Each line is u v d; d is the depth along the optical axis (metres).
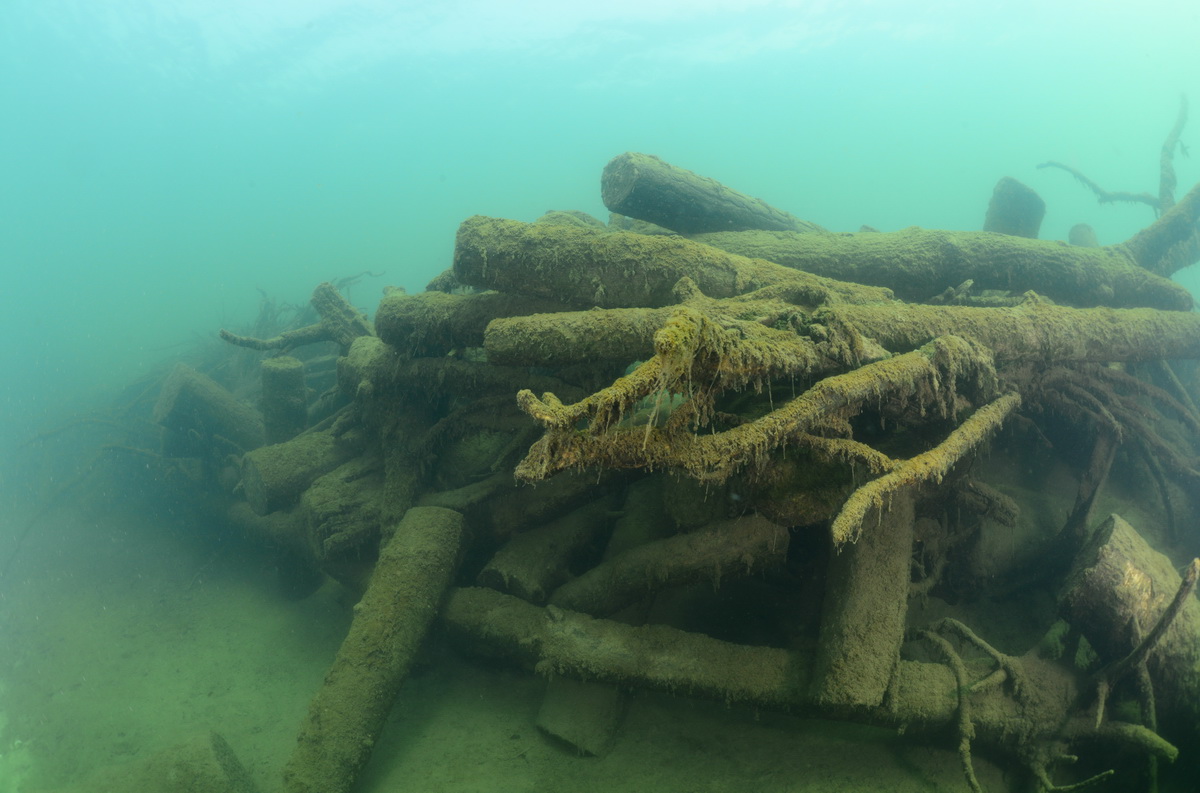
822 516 1.79
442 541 2.23
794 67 28.89
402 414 2.80
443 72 29.94
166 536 3.58
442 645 2.43
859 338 1.78
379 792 1.87
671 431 1.47
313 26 24.70
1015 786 1.78
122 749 2.21
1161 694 1.74
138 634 2.83
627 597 2.08
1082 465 2.50
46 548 3.61
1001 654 1.80
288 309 6.24
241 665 2.58
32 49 27.28
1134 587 1.72
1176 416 2.81
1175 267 3.61
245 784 1.78
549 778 1.88
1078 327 2.25
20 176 46.00
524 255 2.33
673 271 2.19
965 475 1.99
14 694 2.54
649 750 1.94
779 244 2.85
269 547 3.06
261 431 3.56
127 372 8.65
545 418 1.32
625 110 35.78
